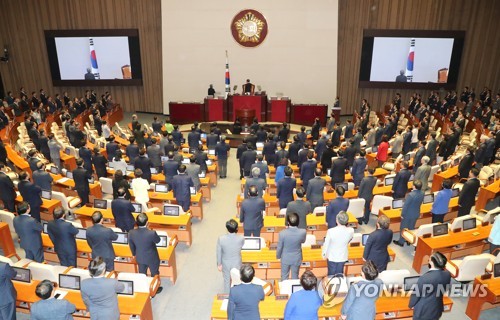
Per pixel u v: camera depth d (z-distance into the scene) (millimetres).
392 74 23000
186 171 10516
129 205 7789
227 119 21297
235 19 22484
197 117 21594
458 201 9117
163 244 7602
